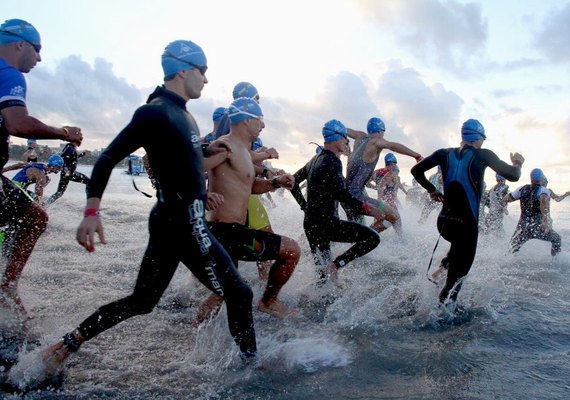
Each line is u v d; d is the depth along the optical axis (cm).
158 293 278
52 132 314
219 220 352
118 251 624
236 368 281
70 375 264
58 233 723
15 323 333
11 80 309
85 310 376
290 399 243
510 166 414
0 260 363
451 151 432
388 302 427
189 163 264
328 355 300
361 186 643
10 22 330
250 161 365
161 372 273
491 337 341
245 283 284
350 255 468
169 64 276
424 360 296
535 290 489
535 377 272
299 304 427
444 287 406
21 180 831
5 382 250
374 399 244
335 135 472
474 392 252
